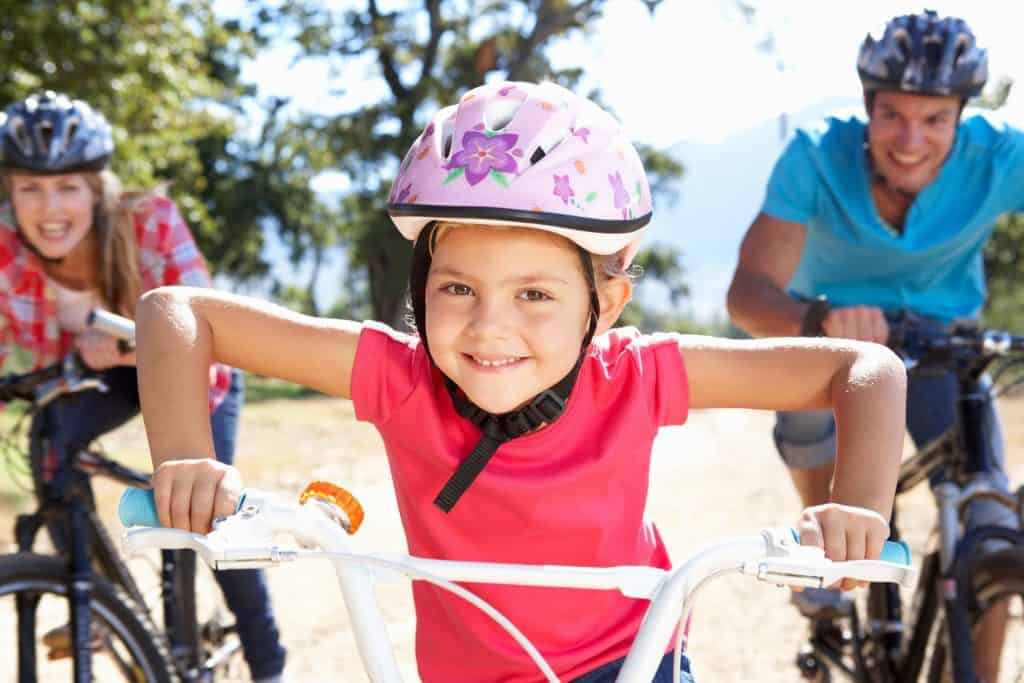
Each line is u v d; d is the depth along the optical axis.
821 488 3.79
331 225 41.19
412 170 2.03
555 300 2.03
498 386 2.04
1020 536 3.15
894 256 3.69
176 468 1.85
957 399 3.29
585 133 2.03
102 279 3.65
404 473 2.35
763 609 5.64
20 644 3.10
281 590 6.01
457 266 2.02
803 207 3.69
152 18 15.20
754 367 2.28
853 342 2.25
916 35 3.39
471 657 2.34
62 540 3.37
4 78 13.91
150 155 16.47
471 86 29.89
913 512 7.69
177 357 2.12
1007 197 3.63
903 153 3.49
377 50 31.92
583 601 2.29
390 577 1.84
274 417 15.98
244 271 42.44
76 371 3.28
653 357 2.31
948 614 3.14
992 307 32.28
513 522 2.26
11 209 3.67
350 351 2.28
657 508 8.37
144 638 3.37
